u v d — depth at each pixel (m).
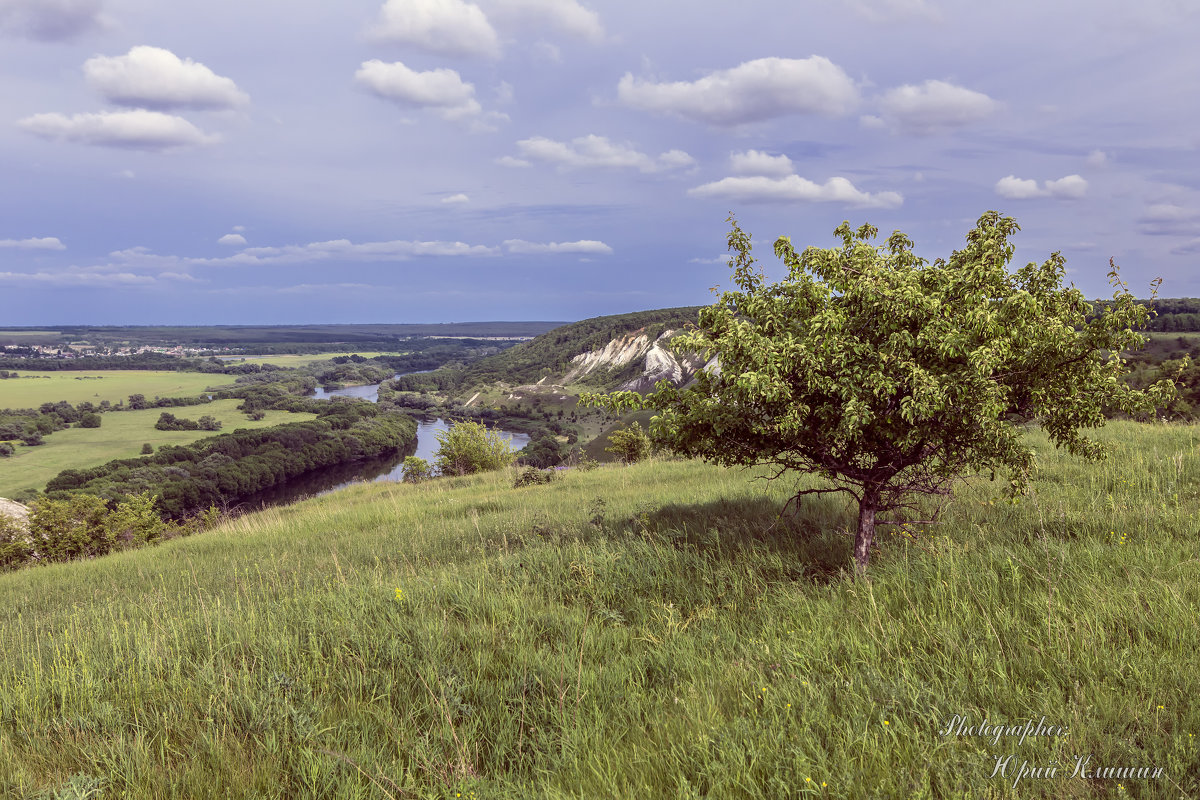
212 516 24.70
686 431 6.47
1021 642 3.94
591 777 3.22
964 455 5.75
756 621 5.16
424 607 5.73
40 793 3.27
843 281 5.73
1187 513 6.39
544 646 4.86
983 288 5.47
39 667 5.10
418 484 26.33
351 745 3.61
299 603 6.34
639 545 7.35
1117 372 5.84
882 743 3.14
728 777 2.97
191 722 4.06
